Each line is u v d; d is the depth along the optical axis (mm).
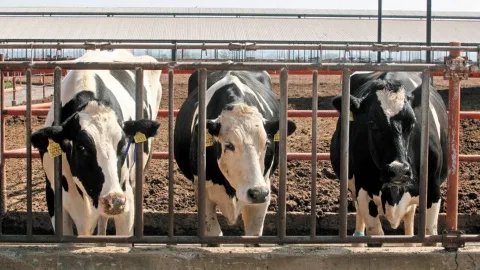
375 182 6078
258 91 6840
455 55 5035
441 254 4949
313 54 50969
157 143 11164
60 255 4883
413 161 5891
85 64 4922
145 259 4887
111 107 5309
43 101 18984
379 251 4949
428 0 23891
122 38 64500
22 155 7758
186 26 67312
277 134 5754
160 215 7766
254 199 5199
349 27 65562
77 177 5195
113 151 5117
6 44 7055
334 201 8203
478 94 20906
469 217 7781
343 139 4961
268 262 4895
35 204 8047
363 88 6715
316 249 4980
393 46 6785
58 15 70188
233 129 5422
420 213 5023
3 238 4980
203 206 4980
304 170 9383
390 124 5672
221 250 4949
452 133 5000
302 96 20312
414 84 6738
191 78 8070
